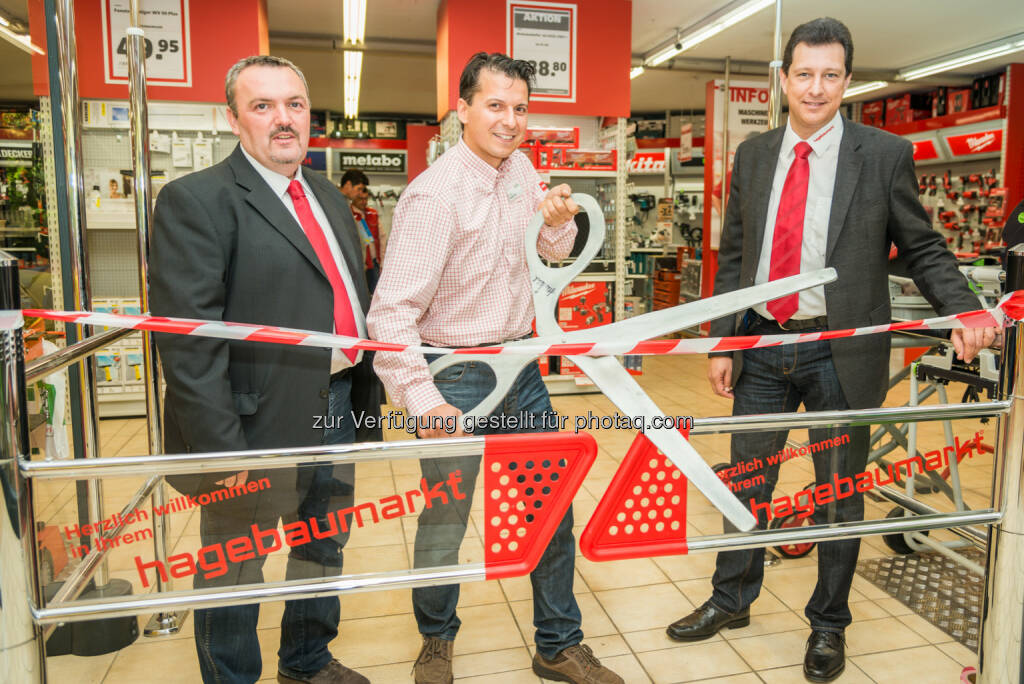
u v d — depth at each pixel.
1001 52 7.74
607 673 1.90
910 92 10.65
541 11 5.85
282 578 1.27
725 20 6.66
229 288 1.58
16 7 3.15
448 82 5.85
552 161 5.78
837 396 1.99
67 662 2.09
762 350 2.08
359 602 2.44
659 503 1.34
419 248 1.66
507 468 1.23
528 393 1.88
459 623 1.97
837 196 1.93
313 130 13.51
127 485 1.92
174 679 2.01
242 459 1.11
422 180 1.71
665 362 7.17
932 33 7.40
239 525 1.21
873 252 1.94
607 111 6.01
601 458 3.83
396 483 1.25
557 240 1.92
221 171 1.59
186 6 5.17
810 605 2.06
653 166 13.04
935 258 1.89
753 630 2.24
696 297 9.25
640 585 2.56
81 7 5.08
